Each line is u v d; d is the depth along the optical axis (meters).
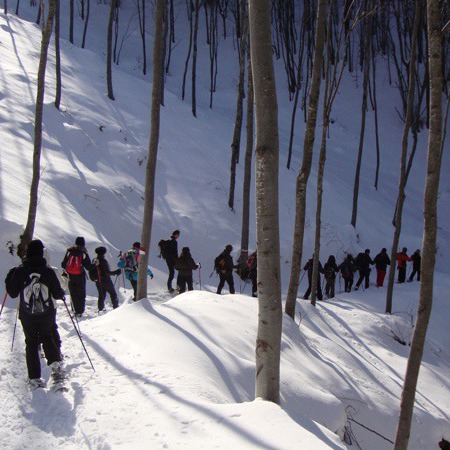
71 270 10.29
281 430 4.63
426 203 7.05
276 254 5.49
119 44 43.75
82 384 5.74
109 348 6.91
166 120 26.47
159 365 6.25
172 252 15.23
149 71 40.03
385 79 44.72
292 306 11.94
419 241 26.30
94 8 49.19
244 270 18.34
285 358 8.77
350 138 38.28
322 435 4.76
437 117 6.97
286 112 39.38
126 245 17.66
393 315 15.55
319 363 9.65
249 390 6.57
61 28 42.53
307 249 22.41
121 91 27.41
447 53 37.78
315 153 34.16
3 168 15.90
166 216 19.94
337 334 13.29
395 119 40.97
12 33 29.95
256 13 5.39
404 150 16.03
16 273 5.86
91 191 17.88
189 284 14.67
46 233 13.60
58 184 17.17
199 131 27.22
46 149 18.98
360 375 10.52
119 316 8.38
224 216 21.36
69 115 21.64
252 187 24.11
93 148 20.72
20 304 5.81
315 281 14.61
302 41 35.09
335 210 26.03
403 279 21.69
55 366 5.73
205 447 4.32
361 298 18.06
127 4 51.09
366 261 20.03
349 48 44.78
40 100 11.53
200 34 48.84
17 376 6.04
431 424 9.81
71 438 4.73
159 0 10.37
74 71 27.38
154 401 5.25
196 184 22.36
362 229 25.88
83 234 14.66
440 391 12.16
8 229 12.19
